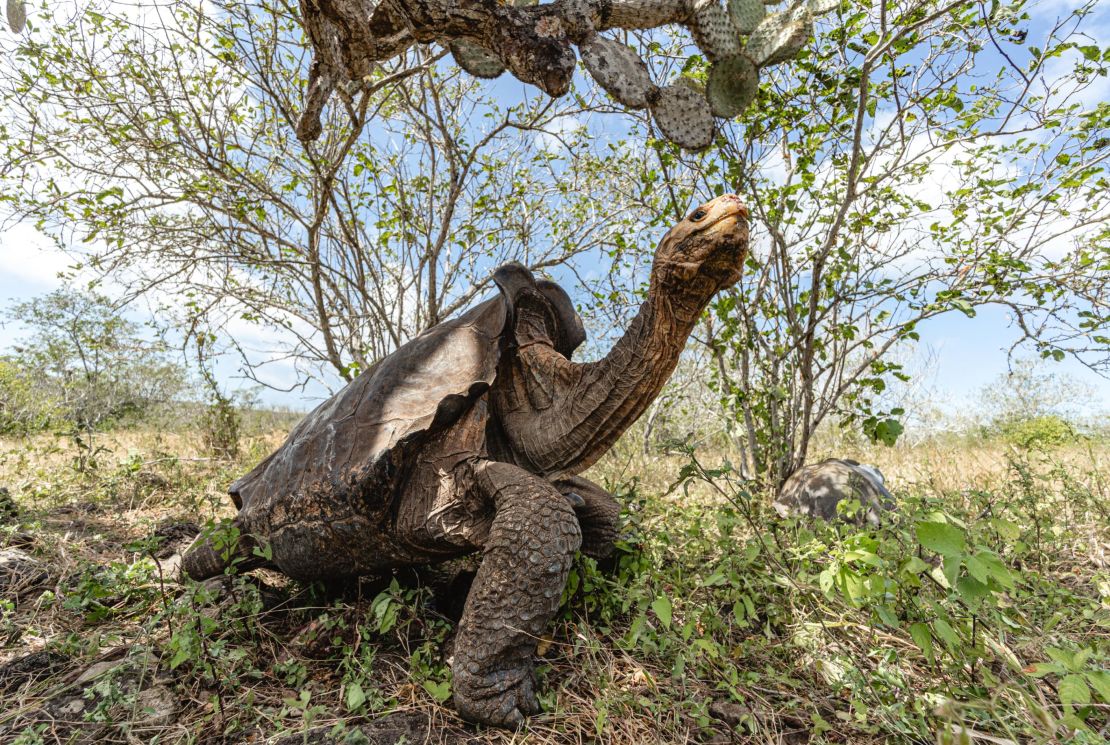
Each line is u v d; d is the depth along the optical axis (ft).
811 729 5.87
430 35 6.68
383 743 5.57
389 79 10.69
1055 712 5.43
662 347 7.27
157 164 16.08
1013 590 4.76
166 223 18.01
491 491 6.84
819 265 13.21
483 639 6.10
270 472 9.18
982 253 13.14
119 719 5.99
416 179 18.08
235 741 5.82
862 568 5.55
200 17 13.62
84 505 14.12
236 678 6.47
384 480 7.17
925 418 34.06
